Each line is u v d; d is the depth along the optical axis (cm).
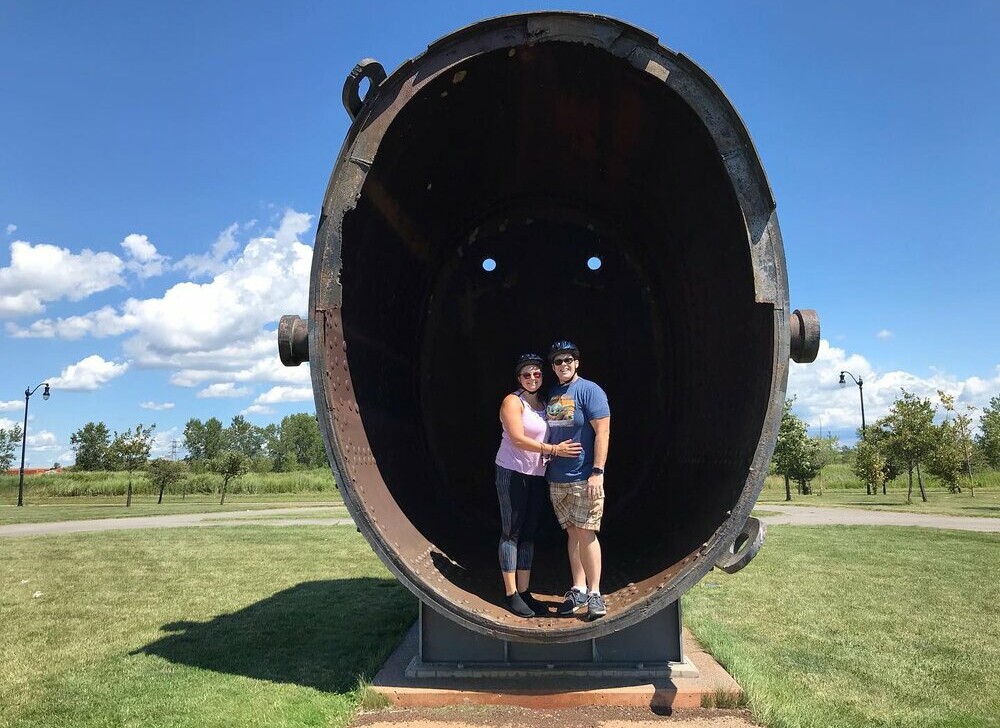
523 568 416
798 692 403
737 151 351
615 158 500
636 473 564
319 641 521
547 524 555
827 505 2331
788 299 347
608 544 507
